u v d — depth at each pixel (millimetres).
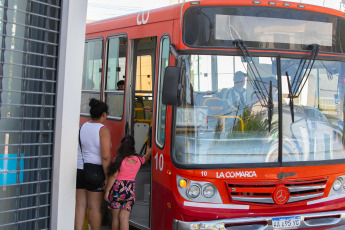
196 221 5168
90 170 5387
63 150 3236
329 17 5938
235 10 5555
